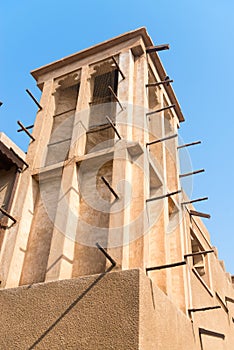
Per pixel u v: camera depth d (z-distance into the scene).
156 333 5.37
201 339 8.19
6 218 7.87
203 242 12.30
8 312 6.00
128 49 11.02
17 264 7.30
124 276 5.57
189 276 9.04
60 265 6.78
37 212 8.30
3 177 8.84
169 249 8.71
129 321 5.04
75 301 5.63
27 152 9.57
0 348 5.59
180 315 6.91
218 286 12.56
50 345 5.29
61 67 12.09
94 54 11.66
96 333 5.13
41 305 5.85
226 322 11.99
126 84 9.87
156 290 5.88
